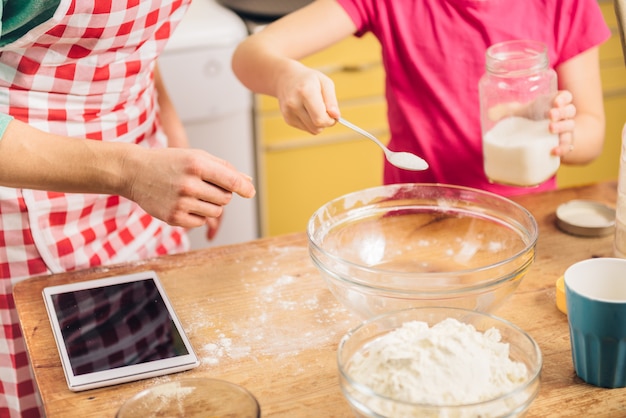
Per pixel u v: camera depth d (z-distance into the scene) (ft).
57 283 3.80
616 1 3.85
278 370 3.14
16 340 4.51
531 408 2.88
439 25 5.06
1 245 4.31
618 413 2.86
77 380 3.05
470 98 5.10
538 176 4.28
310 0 7.34
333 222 3.77
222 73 7.00
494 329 2.90
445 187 3.95
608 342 2.87
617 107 8.55
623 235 3.61
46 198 4.29
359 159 8.01
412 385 2.61
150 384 3.08
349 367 2.80
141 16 4.13
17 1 3.68
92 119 4.32
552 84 4.27
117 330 3.37
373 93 7.80
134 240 4.70
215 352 3.26
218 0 7.50
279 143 7.69
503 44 4.43
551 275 3.72
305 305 3.57
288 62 4.47
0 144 3.36
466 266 3.73
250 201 7.57
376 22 5.19
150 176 3.44
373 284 3.10
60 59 4.04
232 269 3.87
